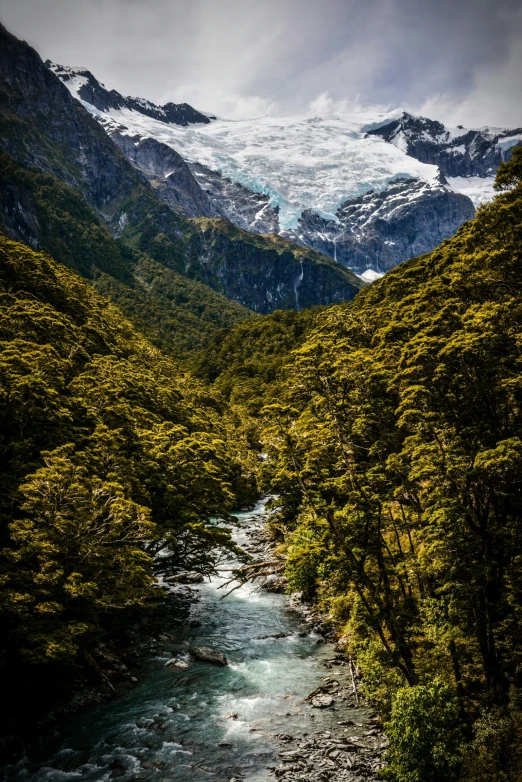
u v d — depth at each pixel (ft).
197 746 80.69
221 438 261.03
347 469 94.43
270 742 81.35
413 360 88.89
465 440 78.64
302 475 94.22
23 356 118.32
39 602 83.92
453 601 75.31
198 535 132.77
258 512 253.03
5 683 88.22
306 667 105.91
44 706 89.20
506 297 98.17
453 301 104.83
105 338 293.23
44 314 204.95
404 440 90.07
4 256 281.33
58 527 86.02
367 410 107.14
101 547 92.32
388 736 73.15
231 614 134.00
